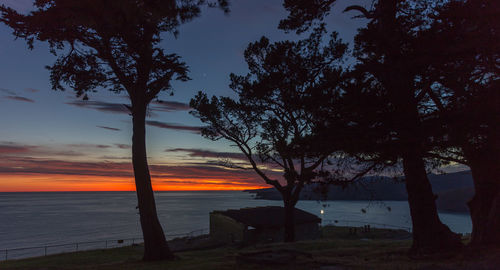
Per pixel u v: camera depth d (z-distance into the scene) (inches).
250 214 1595.7
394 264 461.4
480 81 461.7
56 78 799.7
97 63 798.5
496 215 577.3
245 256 555.5
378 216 6742.1
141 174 778.8
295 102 548.1
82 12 407.5
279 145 867.4
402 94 486.0
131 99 796.6
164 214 7564.0
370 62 492.1
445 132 426.9
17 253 3058.6
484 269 360.5
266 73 1016.2
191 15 366.9
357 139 460.1
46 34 628.4
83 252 1061.1
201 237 1641.2
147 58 733.3
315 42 953.5
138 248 1150.3
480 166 490.3
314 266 478.0
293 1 615.5
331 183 583.2
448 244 551.2
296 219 1560.0
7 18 589.0
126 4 366.0
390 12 552.4
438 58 418.0
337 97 505.4
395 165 563.5
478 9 374.3
